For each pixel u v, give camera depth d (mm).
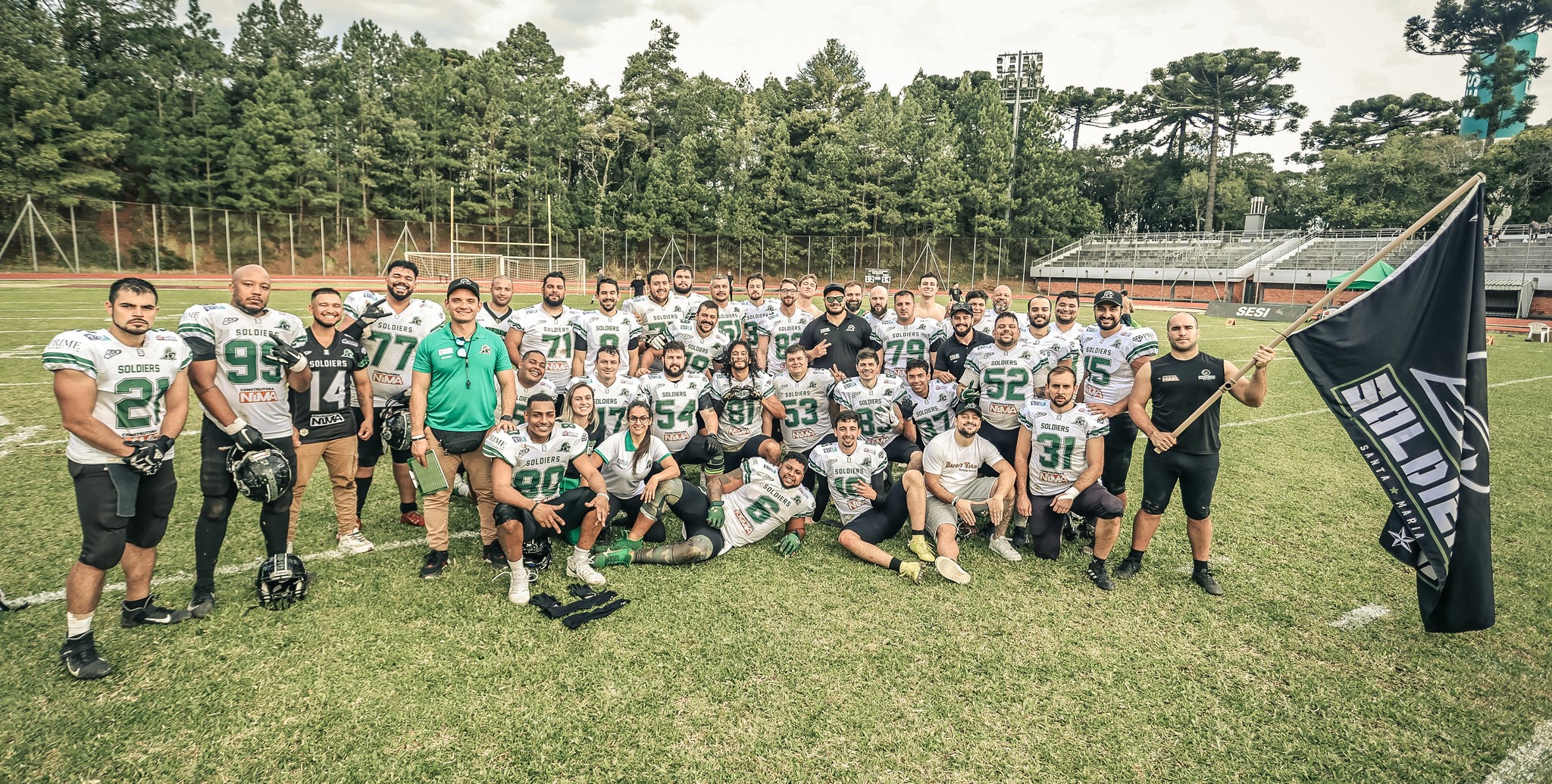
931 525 5676
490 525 5164
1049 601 4812
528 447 4980
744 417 6758
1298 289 42438
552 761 3125
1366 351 4316
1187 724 3518
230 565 4980
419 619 4332
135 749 3145
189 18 46688
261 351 4648
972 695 3688
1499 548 5910
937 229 51688
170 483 4020
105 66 42469
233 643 3996
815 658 3992
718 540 5395
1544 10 58438
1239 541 5988
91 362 3578
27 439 7688
